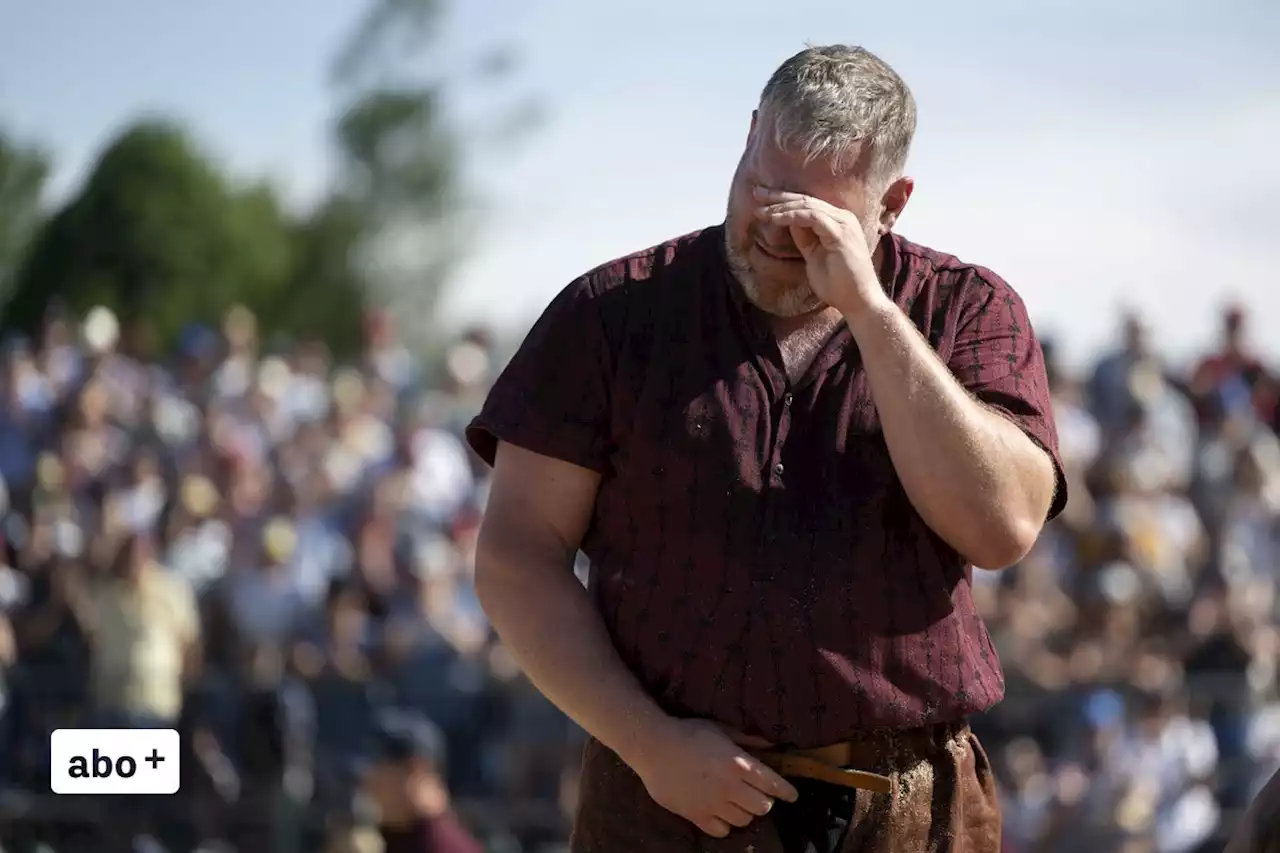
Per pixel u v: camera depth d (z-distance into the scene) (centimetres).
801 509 435
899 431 418
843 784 435
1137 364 1847
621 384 450
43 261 4009
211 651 1497
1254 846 432
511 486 461
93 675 1425
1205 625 1419
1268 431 1861
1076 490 1661
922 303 458
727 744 430
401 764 1109
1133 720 1327
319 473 1714
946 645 439
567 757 1331
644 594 444
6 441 1878
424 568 1441
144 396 1964
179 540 1639
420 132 4722
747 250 435
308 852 1335
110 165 4062
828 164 424
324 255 4566
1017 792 1314
